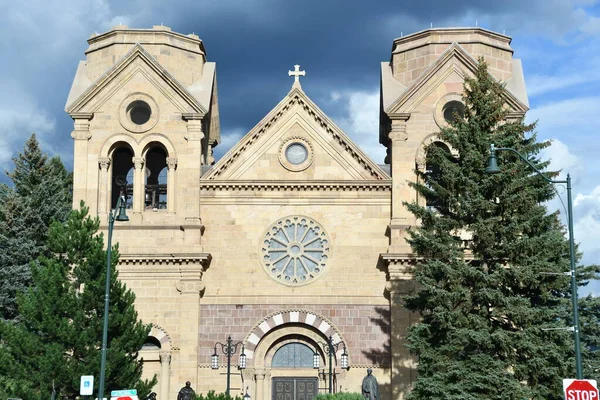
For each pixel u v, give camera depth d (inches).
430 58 2487.7
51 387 1902.1
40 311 1966.0
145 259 2347.4
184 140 2431.1
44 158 3031.5
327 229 2396.7
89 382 1713.8
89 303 1987.0
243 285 2372.0
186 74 2507.4
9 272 2687.0
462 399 1859.0
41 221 2847.0
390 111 2425.0
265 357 2362.2
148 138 2433.6
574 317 1551.4
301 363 2365.9
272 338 2364.7
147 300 2343.8
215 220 2406.5
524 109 2417.6
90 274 2006.6
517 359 1920.5
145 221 2390.5
